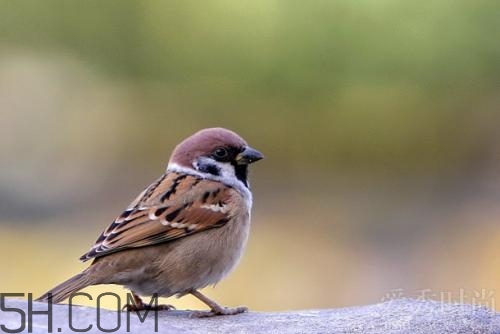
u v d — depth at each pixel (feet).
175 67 68.54
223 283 42.83
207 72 67.92
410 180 58.49
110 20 69.26
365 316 21.13
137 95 68.59
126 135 64.64
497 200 53.42
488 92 63.46
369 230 49.93
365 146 64.13
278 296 42.63
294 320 21.11
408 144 63.10
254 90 67.56
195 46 67.97
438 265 44.86
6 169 58.13
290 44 66.44
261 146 64.64
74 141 63.36
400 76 64.75
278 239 48.88
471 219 50.55
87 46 69.67
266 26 66.64
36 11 69.26
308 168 61.93
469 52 63.00
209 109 67.62
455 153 61.87
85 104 67.21
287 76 66.39
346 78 65.67
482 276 43.62
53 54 69.77
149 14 68.13
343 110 66.03
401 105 64.90
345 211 53.01
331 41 65.36
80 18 69.41
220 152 23.70
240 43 67.26
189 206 22.61
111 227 22.26
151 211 22.36
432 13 63.10
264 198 56.13
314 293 42.91
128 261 21.91
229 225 23.06
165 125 66.08
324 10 65.21
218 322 21.24
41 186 56.24
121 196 56.18
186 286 22.57
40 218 51.34
